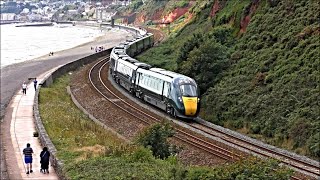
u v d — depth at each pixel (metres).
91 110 48.06
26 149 25.78
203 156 31.16
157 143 28.05
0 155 29.33
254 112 42.03
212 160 30.38
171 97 42.91
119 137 36.88
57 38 173.25
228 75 50.47
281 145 36.81
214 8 72.69
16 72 78.44
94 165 23.91
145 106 48.00
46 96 51.50
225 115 44.50
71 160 25.86
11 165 27.20
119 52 66.44
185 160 31.00
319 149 33.03
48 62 91.25
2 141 33.12
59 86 60.75
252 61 50.22
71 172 23.17
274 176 17.44
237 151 32.03
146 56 78.25
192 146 33.12
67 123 37.09
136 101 50.41
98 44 134.25
